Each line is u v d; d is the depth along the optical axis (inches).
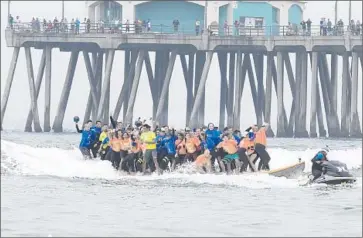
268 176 5083.7
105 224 3284.9
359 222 3400.6
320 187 4704.7
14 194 4197.8
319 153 4896.7
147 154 5290.4
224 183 4842.5
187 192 4419.3
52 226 3211.1
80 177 5083.7
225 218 3496.6
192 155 5364.2
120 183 4825.3
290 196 4291.3
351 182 4849.9
